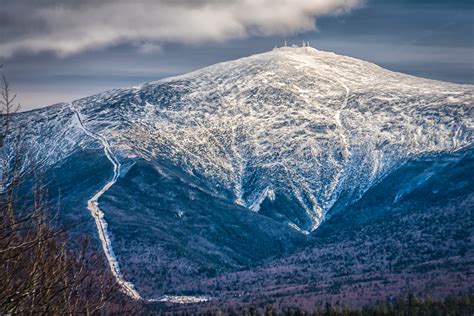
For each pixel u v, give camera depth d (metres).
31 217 39.25
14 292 39.91
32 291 40.44
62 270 44.47
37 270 41.25
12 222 38.50
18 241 39.59
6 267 39.72
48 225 42.81
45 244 41.78
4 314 39.25
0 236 37.59
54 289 43.34
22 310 40.66
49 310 42.25
